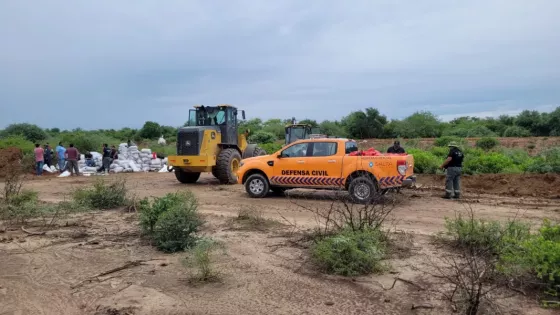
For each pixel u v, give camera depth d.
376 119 43.72
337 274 5.62
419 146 28.84
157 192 14.17
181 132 16.09
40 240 7.47
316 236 6.93
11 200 10.29
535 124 39.44
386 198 12.01
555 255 4.79
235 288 5.18
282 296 4.93
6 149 23.95
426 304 4.62
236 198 12.70
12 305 4.79
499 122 44.72
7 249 6.92
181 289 5.17
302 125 20.72
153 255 6.55
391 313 4.45
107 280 5.51
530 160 16.62
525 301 4.68
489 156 16.70
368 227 6.77
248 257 6.39
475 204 11.13
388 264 5.88
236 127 17.91
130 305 4.71
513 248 5.52
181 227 6.79
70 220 9.15
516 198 12.03
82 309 4.66
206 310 4.57
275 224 8.66
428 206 10.85
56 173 22.61
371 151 11.76
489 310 4.44
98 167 24.22
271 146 26.23
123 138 46.16
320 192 13.62
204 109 17.28
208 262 5.78
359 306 4.63
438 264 5.89
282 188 12.74
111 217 9.48
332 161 11.59
